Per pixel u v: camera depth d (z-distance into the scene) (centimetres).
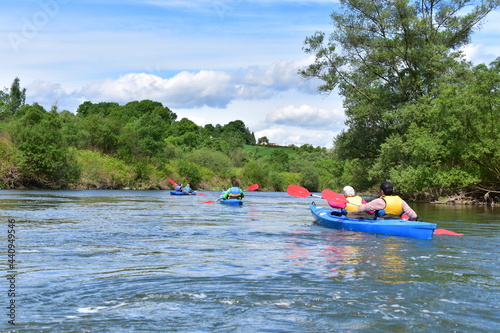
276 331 335
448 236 917
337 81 3070
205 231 964
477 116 2498
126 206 1819
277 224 1136
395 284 479
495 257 658
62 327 337
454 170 2589
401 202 984
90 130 4766
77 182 3859
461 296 434
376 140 3325
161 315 368
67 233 888
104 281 480
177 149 6438
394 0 2823
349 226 1000
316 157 8900
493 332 338
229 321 356
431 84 2906
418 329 342
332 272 535
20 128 3506
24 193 2680
